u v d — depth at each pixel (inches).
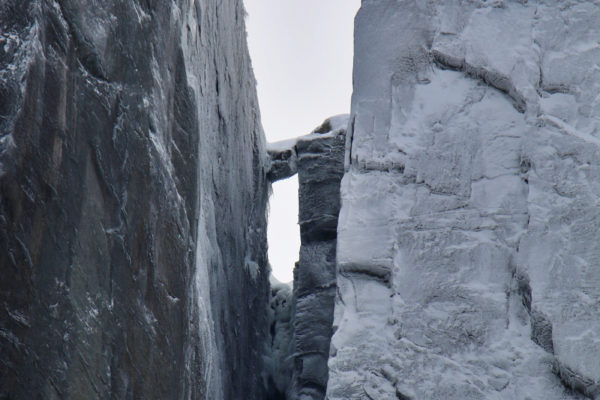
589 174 1041.5
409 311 1017.5
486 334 986.7
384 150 1125.1
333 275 1967.3
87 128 780.0
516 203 1055.0
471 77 1147.9
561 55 1127.0
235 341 1699.1
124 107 863.7
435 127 1123.9
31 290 679.1
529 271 999.6
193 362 1069.8
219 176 1553.9
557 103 1097.4
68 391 717.3
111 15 844.6
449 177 1088.2
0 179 649.6
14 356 658.2
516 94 1115.9
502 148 1091.3
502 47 1148.5
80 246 752.3
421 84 1160.2
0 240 650.2
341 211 1097.4
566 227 1015.6
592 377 928.9
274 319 2212.1
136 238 872.3
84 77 783.7
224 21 1622.8
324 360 1878.7
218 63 1536.7
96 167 791.7
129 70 882.8
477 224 1052.5
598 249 994.1
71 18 766.5
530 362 959.6
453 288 1020.5
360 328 1018.1
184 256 1020.5
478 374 967.0
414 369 983.0
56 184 719.7
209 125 1428.4
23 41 697.6
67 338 721.0
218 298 1513.3
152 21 960.9
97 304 775.1
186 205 1047.0
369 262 1053.8
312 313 1934.1
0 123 666.8
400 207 1084.5
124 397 820.0
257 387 1926.7
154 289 913.5
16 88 679.7
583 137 1063.0
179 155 1038.4
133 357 845.8
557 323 962.7
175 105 1042.1
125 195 848.9
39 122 701.3
